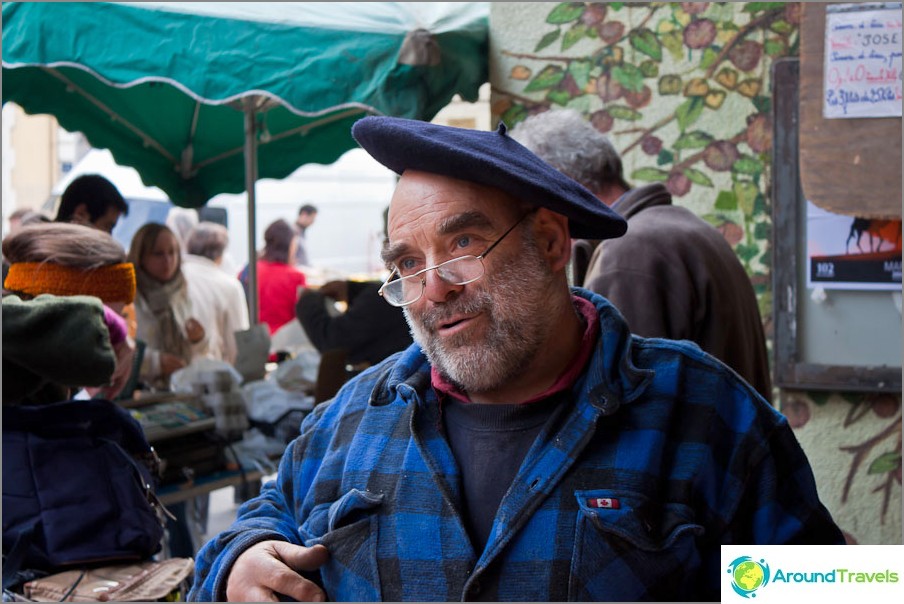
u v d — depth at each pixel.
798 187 3.41
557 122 2.34
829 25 3.26
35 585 1.95
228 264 7.35
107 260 2.37
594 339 1.39
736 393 1.37
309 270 9.04
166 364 4.12
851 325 3.38
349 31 3.47
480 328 1.30
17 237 2.34
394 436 1.41
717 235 2.32
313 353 4.32
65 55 3.43
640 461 1.29
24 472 2.04
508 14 3.80
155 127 5.34
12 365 2.10
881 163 3.23
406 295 1.33
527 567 1.26
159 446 3.24
